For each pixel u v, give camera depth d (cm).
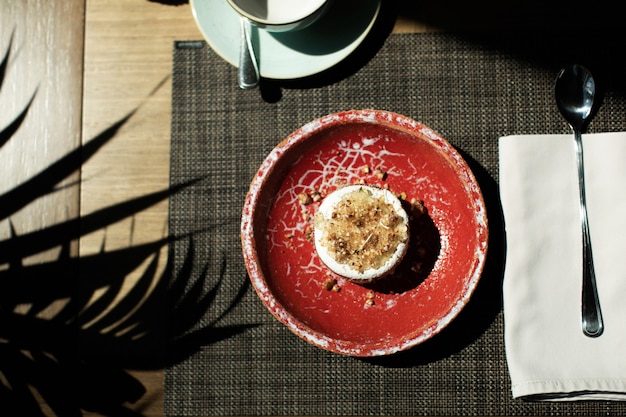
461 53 61
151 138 62
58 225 62
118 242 62
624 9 61
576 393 57
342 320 60
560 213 58
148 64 63
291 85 62
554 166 59
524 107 61
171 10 63
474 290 55
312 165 61
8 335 61
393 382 59
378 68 62
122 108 63
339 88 62
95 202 62
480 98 61
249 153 62
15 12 63
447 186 60
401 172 61
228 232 61
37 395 61
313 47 59
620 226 58
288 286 60
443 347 59
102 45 63
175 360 60
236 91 62
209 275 61
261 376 60
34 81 63
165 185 62
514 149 58
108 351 61
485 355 59
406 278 60
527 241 58
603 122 60
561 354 57
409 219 60
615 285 58
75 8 63
